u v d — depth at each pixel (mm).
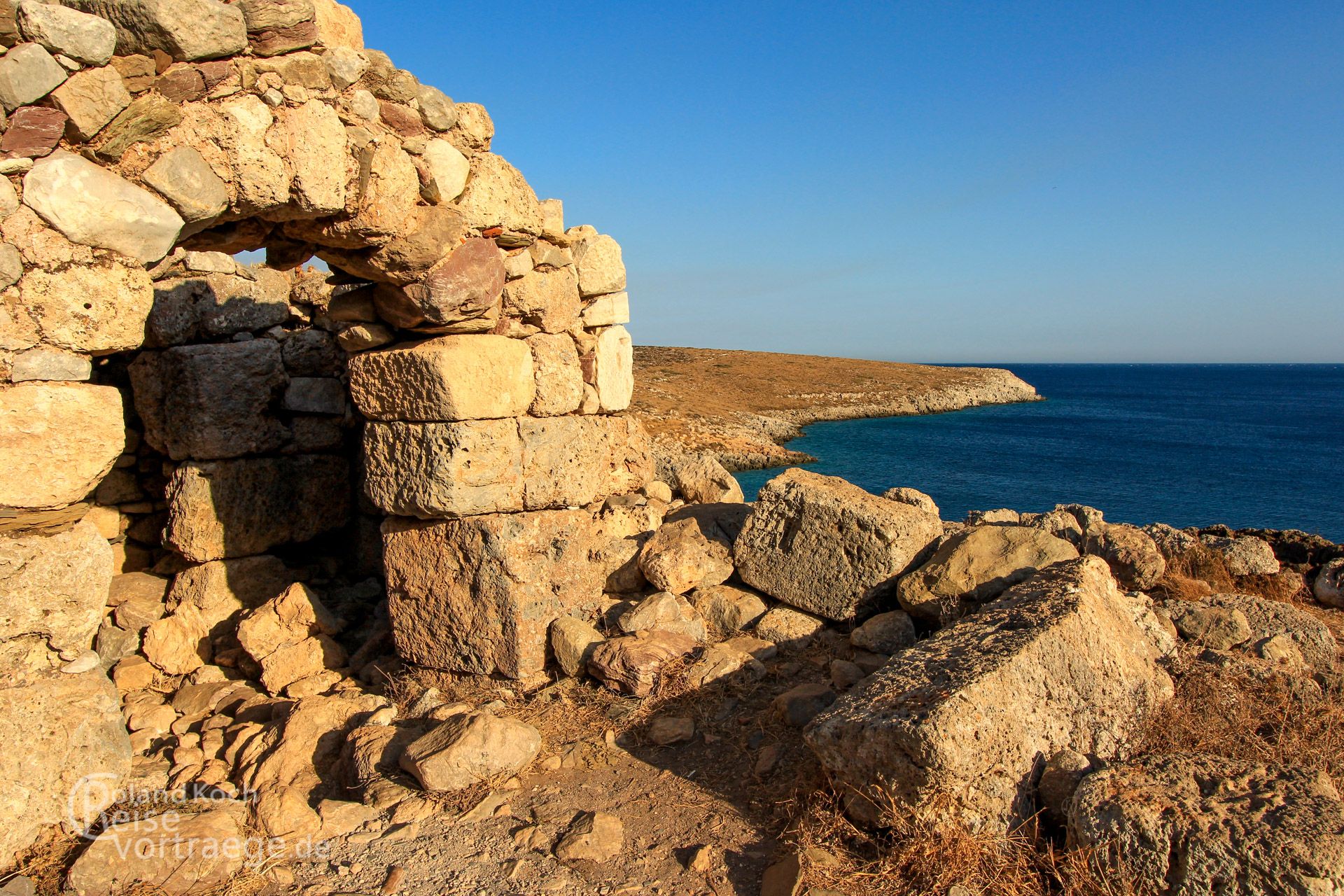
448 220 4738
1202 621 5141
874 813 3482
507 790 4016
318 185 4203
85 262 3633
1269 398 104688
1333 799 3082
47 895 3336
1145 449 42656
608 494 7008
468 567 4988
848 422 58500
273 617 5516
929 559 5492
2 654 3598
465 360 4742
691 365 76500
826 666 5148
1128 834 3049
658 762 4301
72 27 3424
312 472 6484
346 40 4613
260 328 6484
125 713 5168
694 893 3305
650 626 5270
